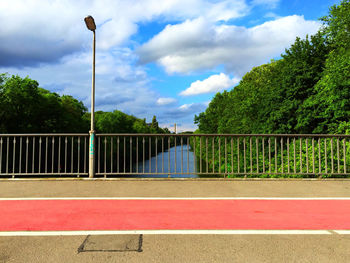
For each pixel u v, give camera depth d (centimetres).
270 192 565
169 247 282
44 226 348
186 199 498
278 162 2331
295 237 315
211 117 5938
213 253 268
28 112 3628
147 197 513
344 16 2469
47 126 3991
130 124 8156
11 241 298
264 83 4022
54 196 520
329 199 506
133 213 407
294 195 538
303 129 2472
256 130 2966
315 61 2722
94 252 269
